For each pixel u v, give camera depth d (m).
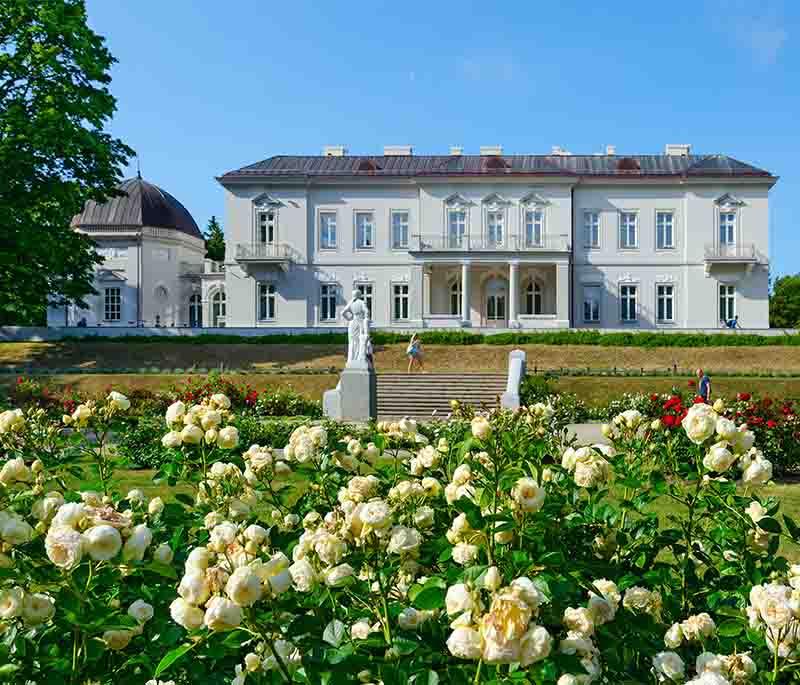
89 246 30.33
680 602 3.19
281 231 45.66
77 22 25.41
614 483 3.62
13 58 24.53
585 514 3.27
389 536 2.58
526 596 1.77
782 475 12.10
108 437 11.05
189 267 53.75
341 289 45.72
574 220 45.66
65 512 2.24
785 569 3.13
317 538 2.44
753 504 3.35
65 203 25.86
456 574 2.37
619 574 2.96
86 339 38.78
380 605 2.54
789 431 11.98
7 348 37.56
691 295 45.16
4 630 2.34
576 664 2.01
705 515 3.60
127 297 49.56
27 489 3.45
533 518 2.75
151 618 2.53
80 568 2.31
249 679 2.17
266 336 39.00
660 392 26.72
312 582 2.34
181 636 2.35
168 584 2.68
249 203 45.66
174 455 4.11
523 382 26.16
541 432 4.26
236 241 45.62
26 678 2.27
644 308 45.44
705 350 36.94
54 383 27.73
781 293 77.88
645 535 3.37
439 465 3.58
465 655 1.74
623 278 45.47
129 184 52.03
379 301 45.62
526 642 1.69
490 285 46.75
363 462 4.04
